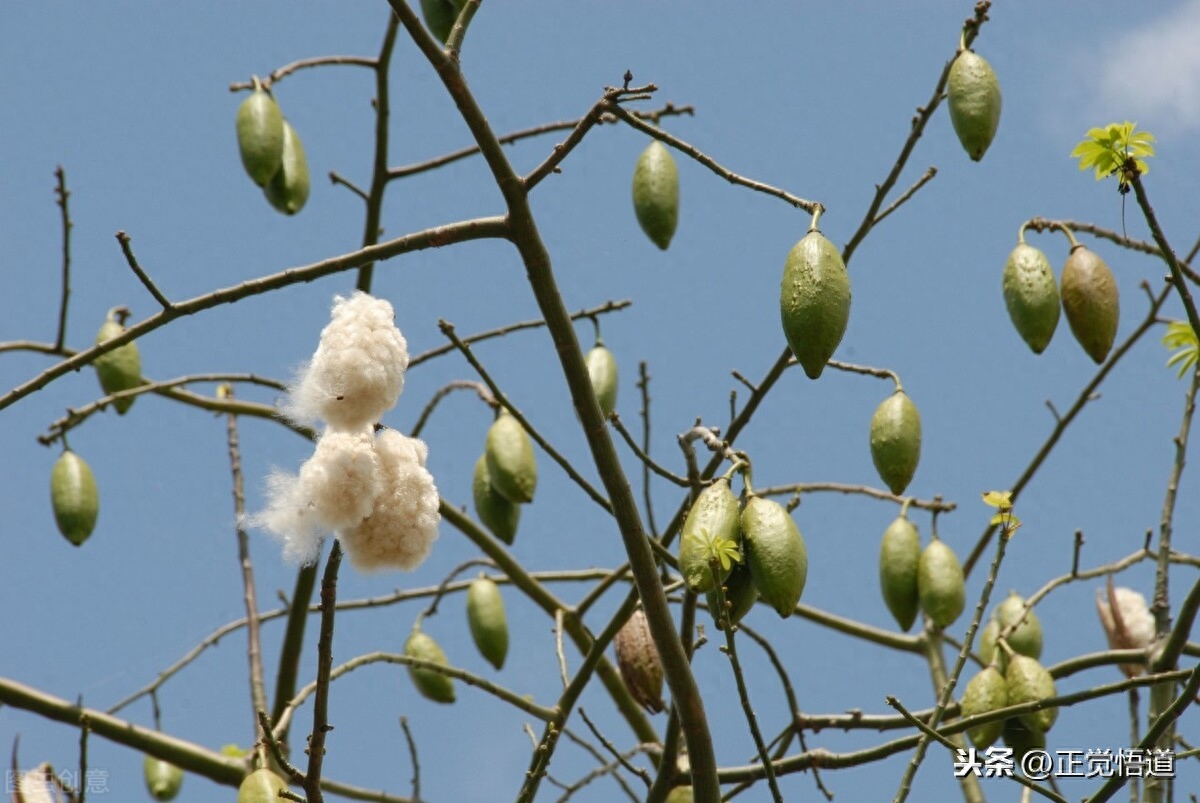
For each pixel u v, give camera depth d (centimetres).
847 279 514
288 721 618
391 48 854
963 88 648
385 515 379
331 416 375
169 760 797
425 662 695
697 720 566
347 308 381
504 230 559
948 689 604
